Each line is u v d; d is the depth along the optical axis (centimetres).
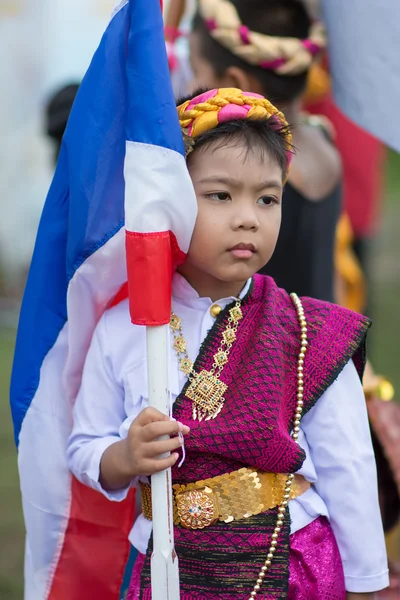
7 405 1226
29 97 1430
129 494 460
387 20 498
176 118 380
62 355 448
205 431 388
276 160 400
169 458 372
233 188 392
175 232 386
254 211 393
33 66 1415
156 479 375
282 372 402
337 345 413
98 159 405
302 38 541
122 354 417
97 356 422
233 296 420
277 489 396
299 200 535
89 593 465
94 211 412
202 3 536
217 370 403
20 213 1520
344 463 408
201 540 391
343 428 410
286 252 538
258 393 392
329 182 549
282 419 395
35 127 1448
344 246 689
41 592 465
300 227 536
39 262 440
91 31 1415
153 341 377
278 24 533
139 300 376
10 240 1558
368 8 504
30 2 1390
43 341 446
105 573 463
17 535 852
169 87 380
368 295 1016
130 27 388
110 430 417
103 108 402
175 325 413
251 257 395
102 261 420
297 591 395
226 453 388
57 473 453
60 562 463
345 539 409
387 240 2508
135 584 415
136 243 376
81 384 432
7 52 1404
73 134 412
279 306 421
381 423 539
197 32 543
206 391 398
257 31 529
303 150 544
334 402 412
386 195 3341
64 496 455
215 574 389
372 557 409
